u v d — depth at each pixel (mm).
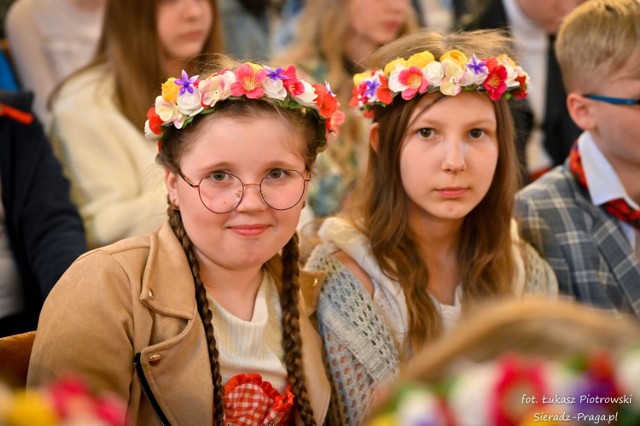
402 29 3322
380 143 1935
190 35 2779
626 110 2172
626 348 867
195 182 1560
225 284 1644
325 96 1629
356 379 1842
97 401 906
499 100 1927
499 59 1896
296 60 3240
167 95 1567
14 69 3227
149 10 2732
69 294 1540
